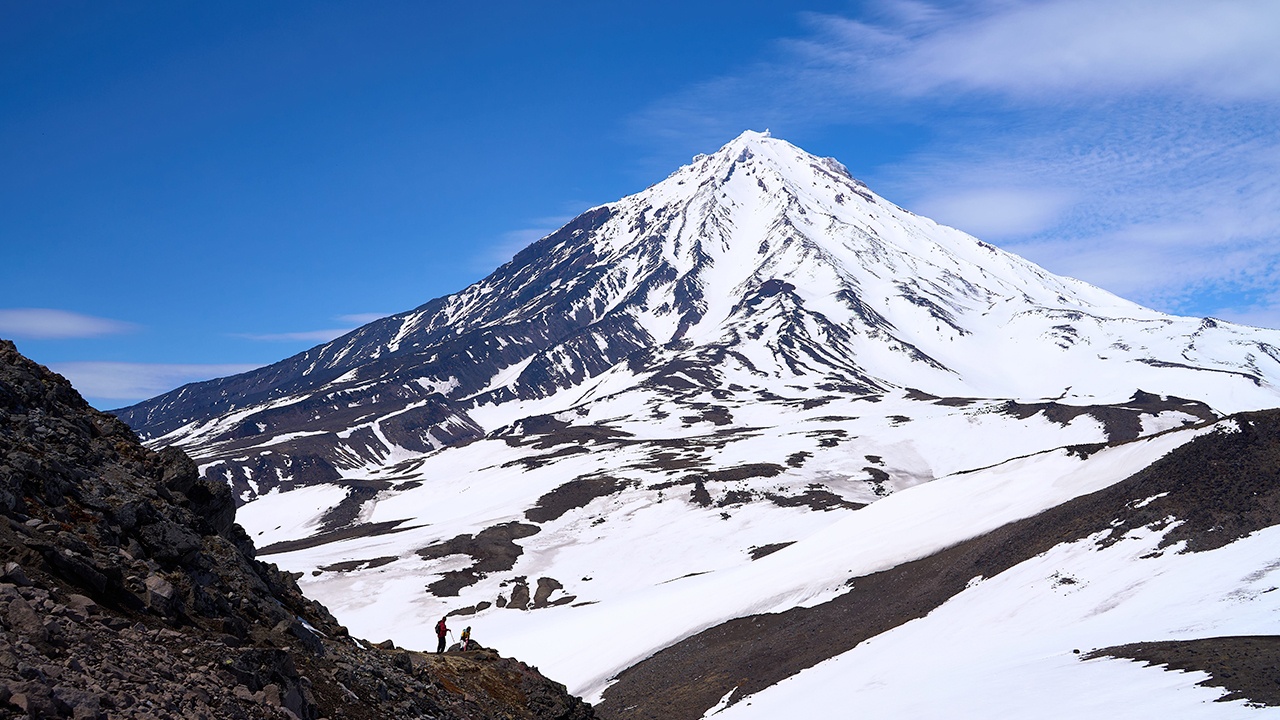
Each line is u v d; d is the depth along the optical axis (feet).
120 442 80.12
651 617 328.49
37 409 75.00
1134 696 138.92
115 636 51.83
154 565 64.23
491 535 544.21
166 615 59.26
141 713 45.29
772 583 312.50
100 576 56.39
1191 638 164.86
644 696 262.67
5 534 55.01
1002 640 209.05
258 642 66.33
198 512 80.33
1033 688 161.07
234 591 71.56
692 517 562.25
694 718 237.25
